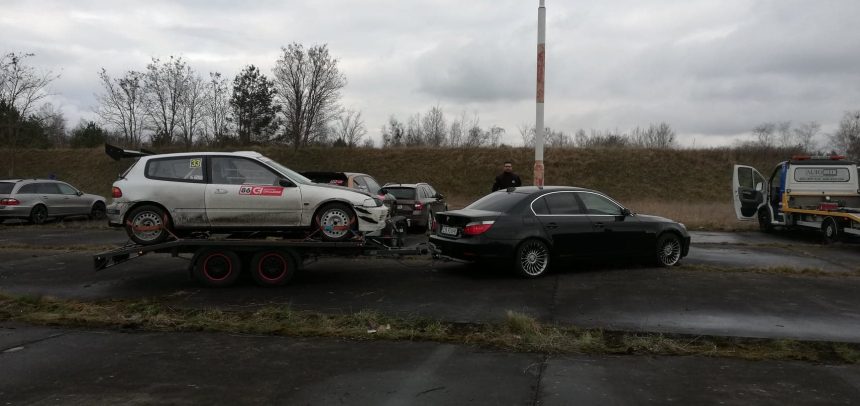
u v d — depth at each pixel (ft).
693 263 34.47
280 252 26.76
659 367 15.79
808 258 36.96
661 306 22.90
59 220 64.75
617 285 27.17
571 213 30.19
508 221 28.66
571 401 13.24
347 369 15.56
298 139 124.36
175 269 31.60
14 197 58.49
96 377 14.85
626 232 31.07
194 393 13.74
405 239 45.98
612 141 131.34
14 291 25.85
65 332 19.33
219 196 26.76
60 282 27.94
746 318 21.06
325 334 18.95
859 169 51.57
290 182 27.22
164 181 26.73
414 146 125.08
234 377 14.89
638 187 104.63
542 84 44.80
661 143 124.57
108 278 29.01
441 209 58.39
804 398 13.46
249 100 133.90
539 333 18.62
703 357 16.71
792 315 21.49
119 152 28.63
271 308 22.04
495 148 118.52
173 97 120.06
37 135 129.08
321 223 27.25
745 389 14.05
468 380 14.70
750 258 36.83
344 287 26.86
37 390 13.91
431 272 31.01
